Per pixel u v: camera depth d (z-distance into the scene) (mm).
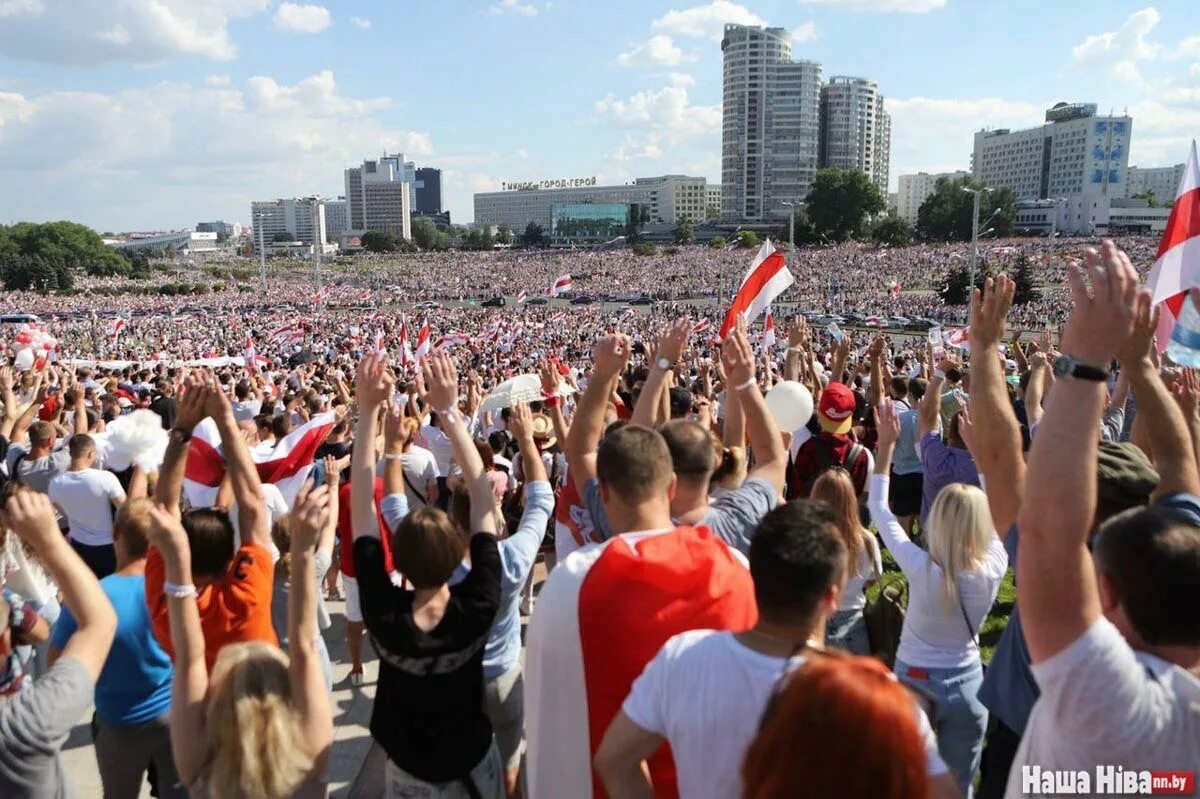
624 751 2350
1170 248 5320
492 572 3277
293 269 154500
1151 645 2170
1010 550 3004
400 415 4320
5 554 4684
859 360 19500
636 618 2568
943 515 3965
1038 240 115062
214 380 3943
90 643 2871
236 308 87688
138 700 3723
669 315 66438
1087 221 155000
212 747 2910
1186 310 5246
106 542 6285
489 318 62500
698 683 2268
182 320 67688
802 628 2305
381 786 4391
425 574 3088
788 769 1672
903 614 4645
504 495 7395
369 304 92750
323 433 6852
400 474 4383
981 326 3197
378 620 3100
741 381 3660
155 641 3738
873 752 1616
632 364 12945
